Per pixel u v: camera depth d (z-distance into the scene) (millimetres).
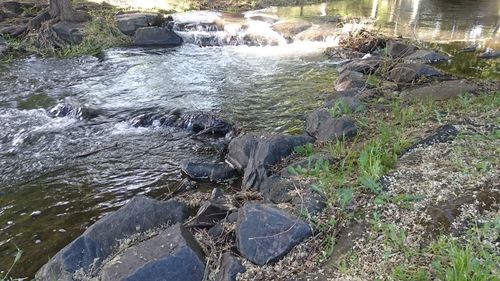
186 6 14891
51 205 4480
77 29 10836
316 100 7051
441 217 3258
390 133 4812
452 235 3066
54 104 7094
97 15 11797
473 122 4836
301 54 10172
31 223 4195
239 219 3412
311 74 8539
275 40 11266
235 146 5277
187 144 5824
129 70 8852
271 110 6703
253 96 7324
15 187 4812
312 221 3391
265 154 4727
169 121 6383
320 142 5090
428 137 4539
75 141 5906
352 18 13492
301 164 4414
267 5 16328
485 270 2596
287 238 3213
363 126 5273
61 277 3203
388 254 2941
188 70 8859
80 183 4887
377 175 3889
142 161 5371
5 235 4016
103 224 3549
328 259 3057
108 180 4949
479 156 4035
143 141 5906
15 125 6359
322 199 3652
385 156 4180
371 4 16688
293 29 11977
